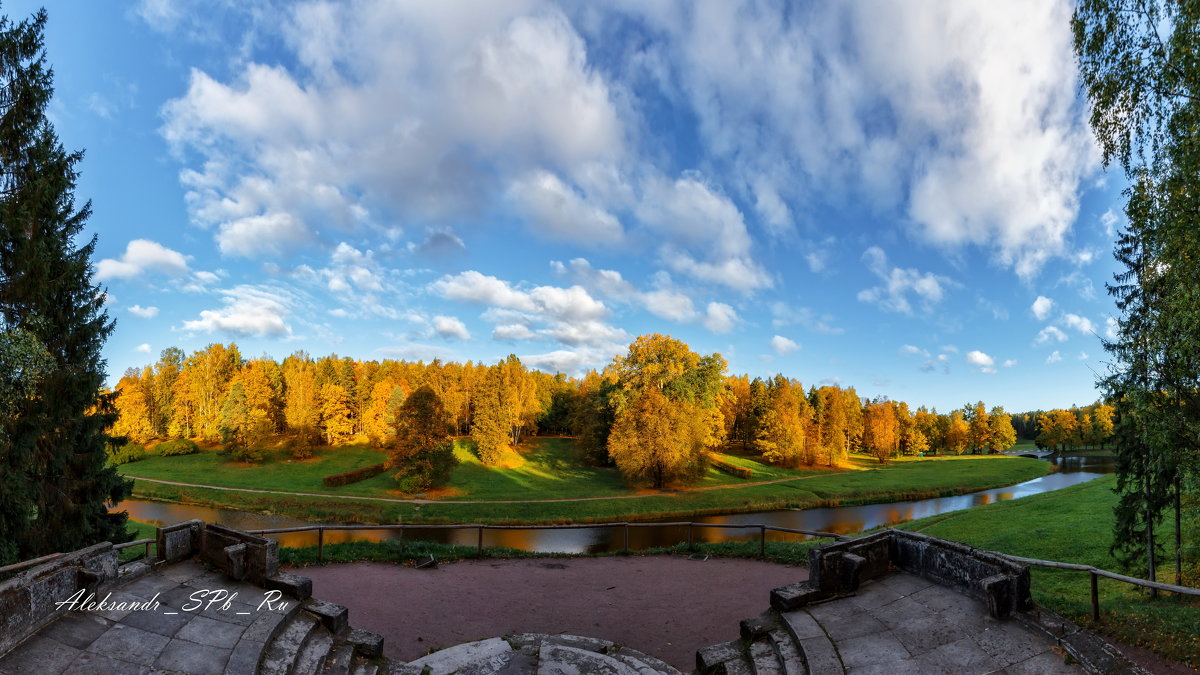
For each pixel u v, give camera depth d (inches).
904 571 375.6
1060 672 255.0
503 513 1657.2
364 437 3275.1
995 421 4136.3
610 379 2721.5
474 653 343.3
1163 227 463.8
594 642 363.6
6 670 234.8
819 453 2886.3
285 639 299.4
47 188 608.4
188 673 254.5
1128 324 522.3
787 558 556.7
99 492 723.4
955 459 3553.2
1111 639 294.0
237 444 2598.4
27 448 590.9
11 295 584.4
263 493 1924.2
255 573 348.2
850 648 291.9
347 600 430.6
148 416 3166.8
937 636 292.8
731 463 2736.2
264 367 3134.8
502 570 525.3
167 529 361.1
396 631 378.6
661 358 2448.3
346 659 305.0
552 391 3885.3
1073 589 744.3
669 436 2052.2
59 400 647.1
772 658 306.2
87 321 697.0
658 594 462.0
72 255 690.2
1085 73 496.7
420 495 1921.8
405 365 4124.0
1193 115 440.1
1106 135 498.6
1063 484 2440.9
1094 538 1007.6
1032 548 997.2
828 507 1929.1
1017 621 293.9
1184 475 523.8
